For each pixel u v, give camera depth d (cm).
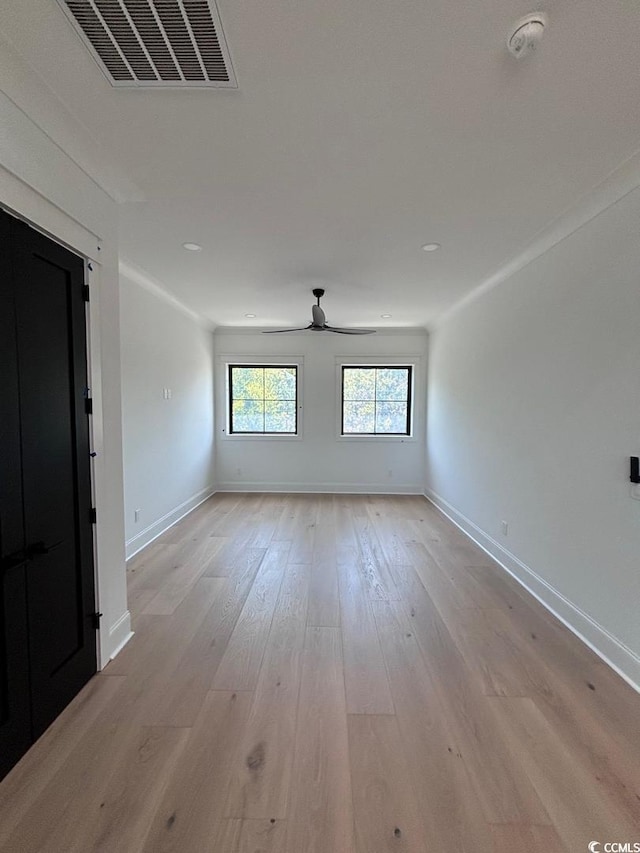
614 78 142
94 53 133
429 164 195
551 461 268
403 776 143
